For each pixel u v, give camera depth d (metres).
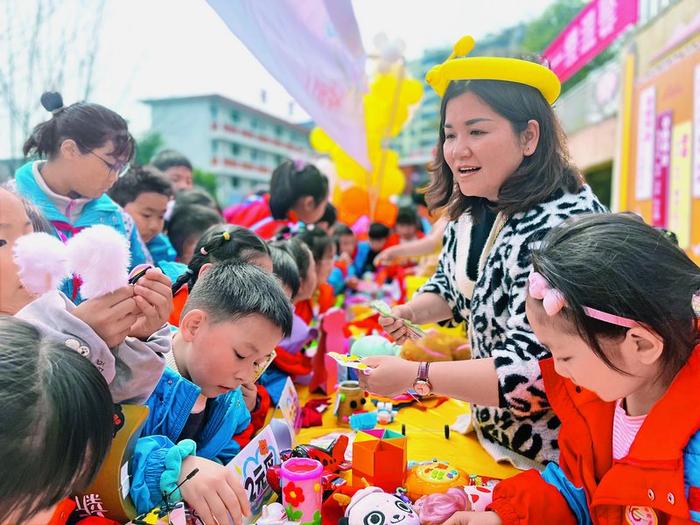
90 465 0.69
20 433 0.59
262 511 1.16
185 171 3.93
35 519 0.68
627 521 0.98
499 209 1.46
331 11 2.69
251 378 1.23
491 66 1.38
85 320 0.92
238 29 1.92
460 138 1.45
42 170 1.82
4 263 1.07
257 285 1.19
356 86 3.24
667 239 0.91
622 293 0.82
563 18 19.36
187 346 1.22
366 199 5.25
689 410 0.87
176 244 2.60
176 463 1.06
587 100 11.06
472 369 1.28
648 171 6.88
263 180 26.12
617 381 0.89
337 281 3.65
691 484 0.87
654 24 6.75
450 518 1.06
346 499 1.19
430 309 1.89
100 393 0.69
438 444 1.65
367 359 1.33
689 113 5.76
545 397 1.26
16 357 0.64
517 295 1.35
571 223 0.96
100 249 0.88
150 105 21.80
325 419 1.83
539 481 1.12
